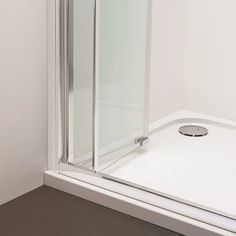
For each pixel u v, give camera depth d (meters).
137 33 1.95
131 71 1.95
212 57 2.38
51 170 1.78
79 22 1.64
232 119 2.41
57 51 1.67
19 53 1.57
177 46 2.38
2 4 1.48
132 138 2.01
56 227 1.52
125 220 1.56
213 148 2.11
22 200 1.67
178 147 2.11
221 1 2.29
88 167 1.77
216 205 1.64
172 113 2.45
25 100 1.63
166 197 1.61
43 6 1.62
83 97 1.72
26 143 1.67
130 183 1.70
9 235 1.47
